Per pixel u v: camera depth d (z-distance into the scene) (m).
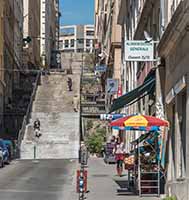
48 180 30.42
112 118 41.75
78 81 75.25
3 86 62.94
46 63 124.25
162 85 24.09
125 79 49.16
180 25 18.11
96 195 23.20
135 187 23.56
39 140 57.00
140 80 35.91
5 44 67.25
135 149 23.94
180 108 20.36
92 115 64.88
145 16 32.09
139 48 22.59
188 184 17.48
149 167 22.80
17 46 81.69
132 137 40.56
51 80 74.62
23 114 63.56
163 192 22.61
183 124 19.89
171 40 20.14
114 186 26.77
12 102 70.50
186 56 18.19
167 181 21.77
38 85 72.81
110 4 71.44
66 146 55.75
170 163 21.88
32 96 65.94
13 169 38.03
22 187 26.97
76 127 59.22
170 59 21.77
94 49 127.31
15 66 78.12
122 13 53.56
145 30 32.06
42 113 62.00
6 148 43.28
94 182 28.75
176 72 20.20
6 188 26.48
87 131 63.53
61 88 71.56
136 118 21.72
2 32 63.53
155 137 23.27
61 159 50.12
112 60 64.06
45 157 54.84
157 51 23.64
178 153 20.42
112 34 63.03
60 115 61.16
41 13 127.19
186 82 18.22
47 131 58.59
